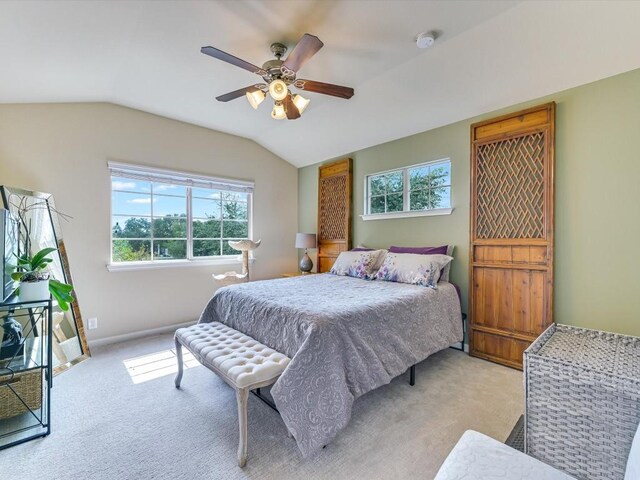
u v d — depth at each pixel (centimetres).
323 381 174
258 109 364
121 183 356
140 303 361
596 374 114
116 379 254
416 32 227
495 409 209
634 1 188
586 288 247
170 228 394
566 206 256
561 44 224
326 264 475
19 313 240
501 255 288
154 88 310
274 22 213
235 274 416
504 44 233
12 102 283
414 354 235
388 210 400
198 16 204
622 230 232
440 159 341
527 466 99
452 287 303
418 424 193
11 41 196
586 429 117
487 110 300
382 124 366
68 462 161
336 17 209
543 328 263
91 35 211
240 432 159
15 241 218
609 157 237
